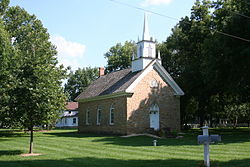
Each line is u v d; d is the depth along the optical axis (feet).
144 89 98.84
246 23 82.84
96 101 116.06
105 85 117.80
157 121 100.78
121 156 46.24
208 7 121.70
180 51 138.62
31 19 123.54
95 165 38.06
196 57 122.93
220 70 88.89
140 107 97.09
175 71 152.05
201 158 42.45
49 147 62.69
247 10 84.48
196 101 150.82
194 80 117.50
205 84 115.24
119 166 36.99
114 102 102.12
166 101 103.55
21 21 119.34
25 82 50.11
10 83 50.49
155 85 101.81
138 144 66.44
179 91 106.83
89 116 121.19
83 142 73.77
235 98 127.75
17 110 50.06
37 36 116.67
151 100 99.91
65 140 81.10
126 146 62.13
